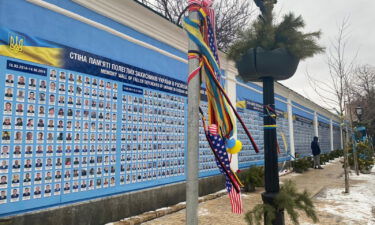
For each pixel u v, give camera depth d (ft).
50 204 14.44
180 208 21.68
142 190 19.74
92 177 16.57
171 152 22.70
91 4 17.01
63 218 14.89
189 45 6.37
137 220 17.85
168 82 22.99
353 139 43.19
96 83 17.19
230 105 7.11
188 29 6.34
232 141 7.37
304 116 60.64
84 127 16.31
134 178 19.29
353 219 18.98
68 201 15.26
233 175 7.19
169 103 22.91
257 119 37.96
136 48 20.21
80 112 16.16
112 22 18.51
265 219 10.36
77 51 16.25
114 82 18.34
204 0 6.56
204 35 6.62
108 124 17.75
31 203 13.69
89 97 16.72
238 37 11.54
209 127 7.06
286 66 10.44
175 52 24.13
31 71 14.08
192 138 6.04
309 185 33.47
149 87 21.08
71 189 15.44
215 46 6.94
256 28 10.82
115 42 18.65
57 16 15.42
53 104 14.89
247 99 35.68
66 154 15.30
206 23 6.68
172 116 23.11
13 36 13.47
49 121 14.66
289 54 10.52
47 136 14.52
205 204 23.50
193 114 6.11
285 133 47.93
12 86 13.34
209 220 18.84
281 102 47.55
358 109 50.93
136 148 19.61
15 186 13.17
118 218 17.83
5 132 12.98
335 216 19.71
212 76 6.64
